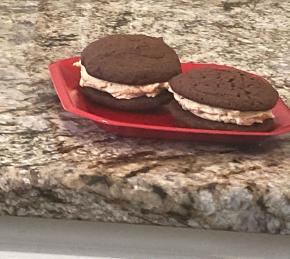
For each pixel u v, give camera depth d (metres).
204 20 0.52
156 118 0.32
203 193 0.26
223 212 0.27
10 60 0.41
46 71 0.39
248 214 0.27
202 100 0.30
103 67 0.32
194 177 0.27
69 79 0.35
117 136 0.31
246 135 0.29
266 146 0.31
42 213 0.27
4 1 0.54
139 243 0.28
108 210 0.27
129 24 0.50
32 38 0.45
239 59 0.44
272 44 0.48
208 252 0.28
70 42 0.45
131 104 0.32
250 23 0.53
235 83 0.30
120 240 0.28
